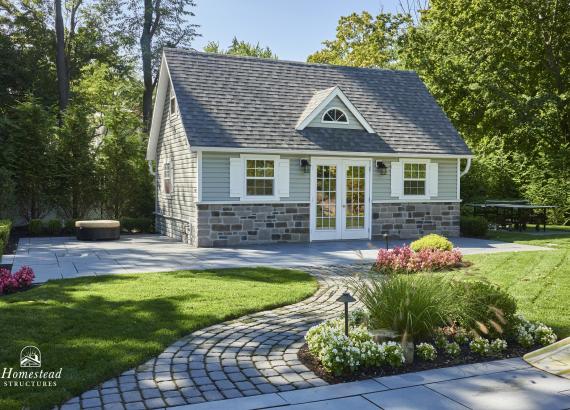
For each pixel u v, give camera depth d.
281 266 10.95
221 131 14.85
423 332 5.50
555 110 22.95
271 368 4.88
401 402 4.11
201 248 14.22
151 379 4.56
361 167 16.45
